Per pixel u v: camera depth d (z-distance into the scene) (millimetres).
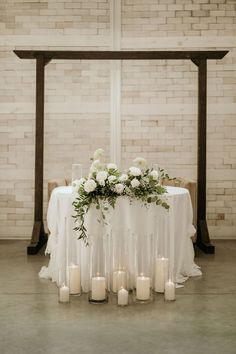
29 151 6289
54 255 4109
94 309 3354
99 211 3756
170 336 2852
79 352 2613
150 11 6258
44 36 6254
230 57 6266
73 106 6273
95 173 3738
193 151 6305
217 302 3531
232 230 6328
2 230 6320
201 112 5688
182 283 4070
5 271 4480
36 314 3246
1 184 6297
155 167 4137
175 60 6254
